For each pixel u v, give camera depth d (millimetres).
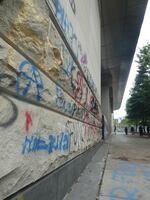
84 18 8438
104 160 10398
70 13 5590
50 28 3795
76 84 6273
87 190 5375
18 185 2613
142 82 36312
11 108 2451
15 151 2518
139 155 12625
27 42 2869
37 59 3193
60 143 4469
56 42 4160
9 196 2471
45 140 3518
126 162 10023
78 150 6648
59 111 4402
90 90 10125
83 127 7762
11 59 2471
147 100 34812
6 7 2418
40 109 3311
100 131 17906
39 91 3254
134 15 19812
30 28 2951
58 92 4285
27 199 2844
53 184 3965
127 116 51875
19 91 2652
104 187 5707
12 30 2514
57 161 4258
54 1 4055
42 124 3385
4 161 2291
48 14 3672
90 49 10414
